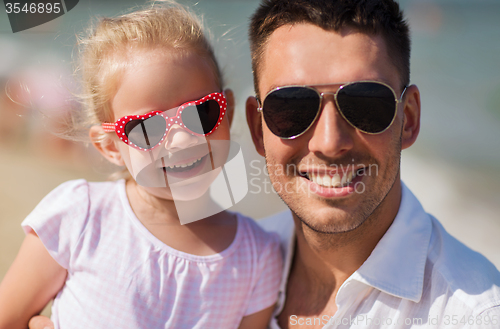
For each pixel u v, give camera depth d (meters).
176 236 1.26
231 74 1.43
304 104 1.17
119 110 1.25
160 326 1.22
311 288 1.26
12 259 1.96
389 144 1.18
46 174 2.68
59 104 1.35
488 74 5.08
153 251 1.25
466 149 3.59
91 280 1.23
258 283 1.27
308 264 1.26
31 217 1.26
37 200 2.43
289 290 1.28
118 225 1.26
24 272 1.25
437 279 1.19
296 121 1.18
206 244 1.26
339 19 1.17
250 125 1.26
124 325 1.21
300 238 1.26
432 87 4.89
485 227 2.53
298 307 1.26
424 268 1.20
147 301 1.22
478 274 1.19
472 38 6.20
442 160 3.40
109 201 1.28
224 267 1.25
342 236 1.21
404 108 1.21
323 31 1.17
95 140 1.28
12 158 2.92
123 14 1.31
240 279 1.25
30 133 3.01
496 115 4.17
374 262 1.20
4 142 3.03
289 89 1.18
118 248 1.25
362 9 1.17
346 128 1.17
